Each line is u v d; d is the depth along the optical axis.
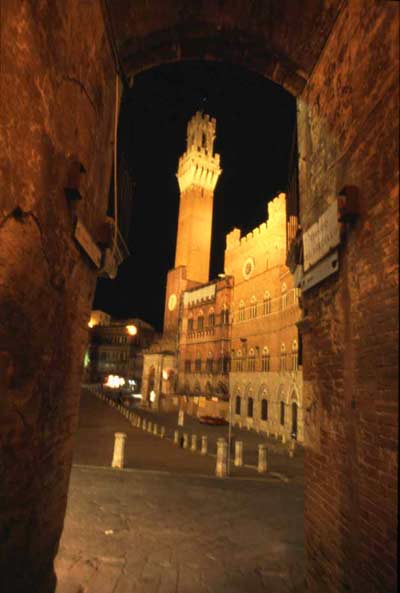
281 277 36.84
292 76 7.00
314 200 6.36
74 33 4.31
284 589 6.09
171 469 16.80
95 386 82.88
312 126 6.55
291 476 16.33
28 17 3.17
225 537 8.12
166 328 61.12
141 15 5.92
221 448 14.88
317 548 5.61
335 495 5.07
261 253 41.16
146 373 60.91
